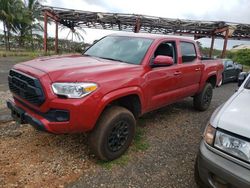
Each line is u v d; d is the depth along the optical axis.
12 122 4.66
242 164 2.22
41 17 26.05
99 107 3.13
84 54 4.68
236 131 2.29
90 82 3.07
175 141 4.38
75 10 16.52
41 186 2.93
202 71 5.72
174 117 5.71
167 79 4.48
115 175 3.24
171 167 3.52
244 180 2.16
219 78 6.79
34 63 3.53
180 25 17.28
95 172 3.28
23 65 3.52
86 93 3.02
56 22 19.31
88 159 3.57
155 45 4.30
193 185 3.15
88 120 3.07
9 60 15.92
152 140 4.35
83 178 3.13
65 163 3.43
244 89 3.34
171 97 4.79
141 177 3.24
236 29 17.64
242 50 29.91
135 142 4.20
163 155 3.84
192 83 5.48
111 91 3.27
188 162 3.68
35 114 3.23
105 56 4.39
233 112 2.55
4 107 5.48
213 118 2.63
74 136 4.22
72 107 2.94
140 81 3.77
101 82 3.17
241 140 2.24
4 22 23.75
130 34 4.88
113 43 4.70
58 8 16.64
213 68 6.26
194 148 4.15
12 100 3.79
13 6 23.88
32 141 3.98
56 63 3.52
